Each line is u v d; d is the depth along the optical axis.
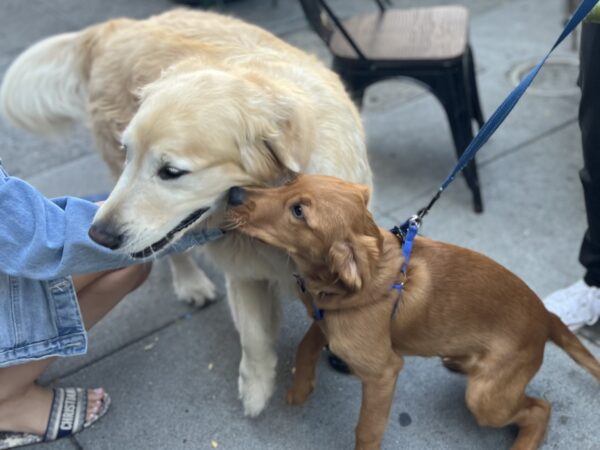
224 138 0.60
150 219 0.61
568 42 1.63
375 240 0.63
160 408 0.83
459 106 1.08
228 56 0.77
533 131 1.32
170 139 0.59
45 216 0.62
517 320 0.69
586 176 0.77
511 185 1.18
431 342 0.70
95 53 0.94
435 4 1.97
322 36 1.14
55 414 0.78
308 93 0.69
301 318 0.94
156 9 2.11
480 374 0.69
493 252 1.02
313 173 0.67
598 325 0.89
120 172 0.94
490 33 1.74
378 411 0.69
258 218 0.62
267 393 0.80
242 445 0.78
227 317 0.96
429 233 1.08
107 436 0.80
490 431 0.77
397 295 0.66
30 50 1.02
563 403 0.79
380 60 1.08
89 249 0.62
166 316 0.97
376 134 1.37
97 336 0.94
